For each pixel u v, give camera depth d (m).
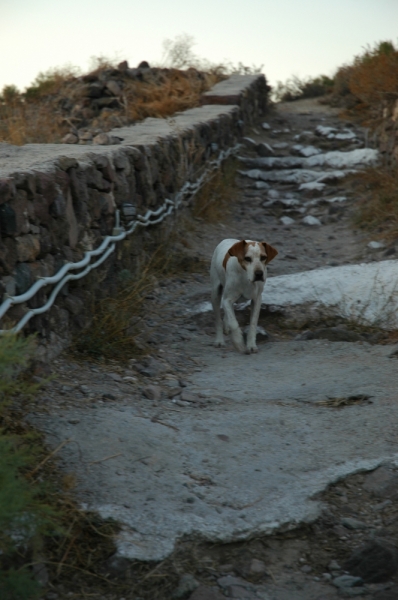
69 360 6.63
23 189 5.95
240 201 16.00
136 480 4.61
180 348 8.05
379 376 6.70
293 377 7.00
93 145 10.16
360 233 13.03
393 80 15.96
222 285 8.31
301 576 4.03
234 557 4.13
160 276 10.49
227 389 6.70
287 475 4.88
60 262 6.77
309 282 9.72
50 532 4.03
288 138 21.66
